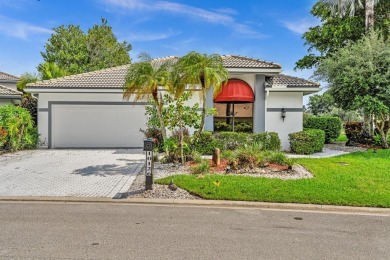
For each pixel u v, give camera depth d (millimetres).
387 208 8547
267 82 21172
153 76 12844
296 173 12398
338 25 29250
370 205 8688
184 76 13344
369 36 22750
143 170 13656
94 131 21781
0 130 18141
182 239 6289
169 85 13594
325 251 5805
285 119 20812
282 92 20766
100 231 6691
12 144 19062
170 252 5656
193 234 6578
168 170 13383
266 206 8766
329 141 26484
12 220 7406
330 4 28000
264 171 12625
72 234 6500
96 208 8523
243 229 6938
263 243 6145
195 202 8984
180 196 9508
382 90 19578
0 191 10148
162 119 14336
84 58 48062
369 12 25078
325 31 29734
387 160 15586
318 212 8375
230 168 12906
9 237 6301
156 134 17641
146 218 7652
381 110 19172
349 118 38812
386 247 6023
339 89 21141
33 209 8367
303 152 18859
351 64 20703
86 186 10836
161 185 10625
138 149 21203
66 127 21641
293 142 19109
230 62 20938
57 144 21625
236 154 13492
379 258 5531
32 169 13922
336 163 14719
